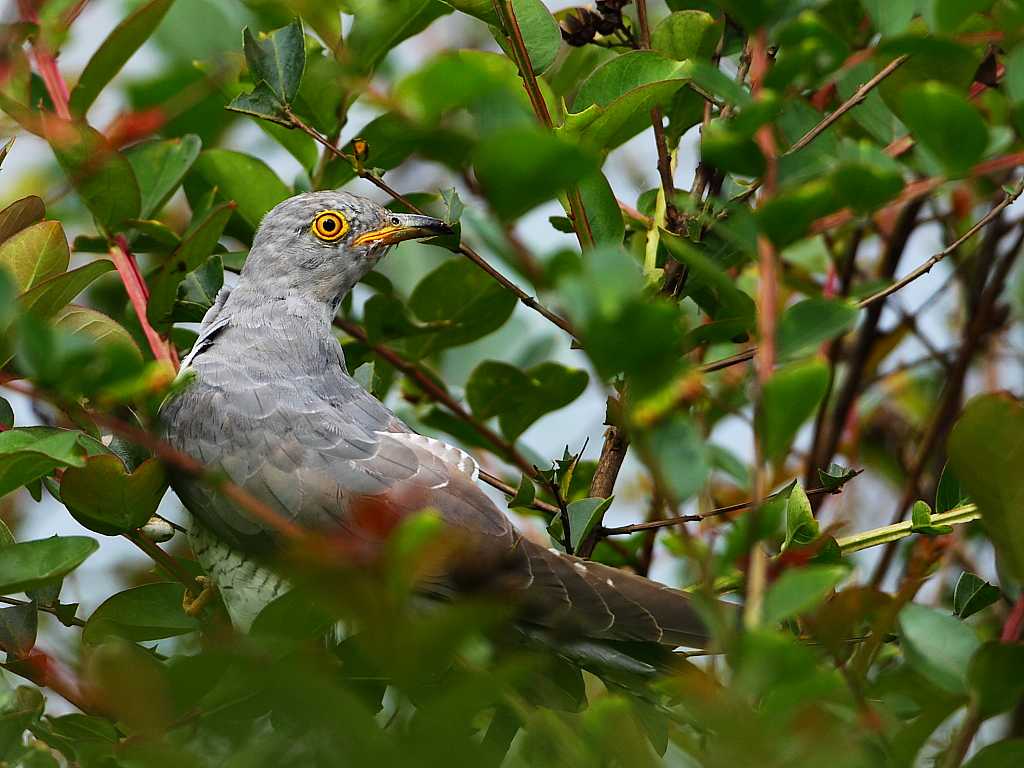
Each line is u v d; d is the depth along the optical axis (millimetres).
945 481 7422
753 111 4520
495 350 10656
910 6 5324
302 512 7906
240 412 8258
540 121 7109
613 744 4488
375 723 4367
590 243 7340
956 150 4555
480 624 4320
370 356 9789
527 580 7086
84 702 6289
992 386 10789
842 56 4719
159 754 4828
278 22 9227
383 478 7969
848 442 10352
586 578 7109
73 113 8367
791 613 4234
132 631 7066
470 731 4922
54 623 7695
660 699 6605
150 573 9000
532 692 6227
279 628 5039
